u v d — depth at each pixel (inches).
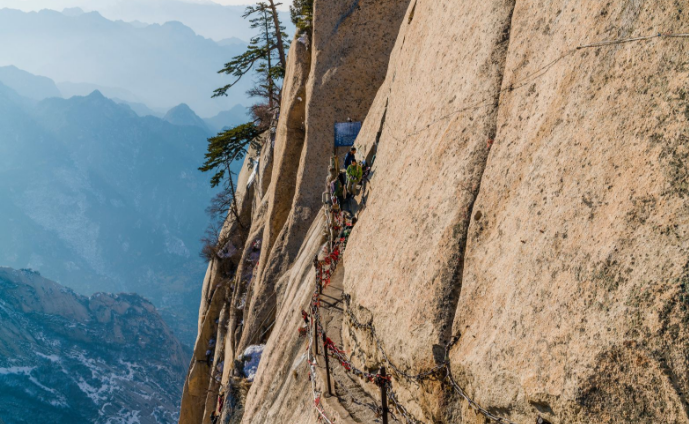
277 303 941.2
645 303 151.9
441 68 359.9
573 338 173.6
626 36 189.5
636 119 175.0
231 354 1217.4
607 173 181.8
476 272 246.2
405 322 289.9
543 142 223.8
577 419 165.6
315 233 831.1
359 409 331.6
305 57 1100.5
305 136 980.6
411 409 284.7
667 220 154.0
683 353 140.0
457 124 304.3
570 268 183.9
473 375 223.6
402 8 935.7
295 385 501.7
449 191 285.9
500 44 285.7
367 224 430.6
